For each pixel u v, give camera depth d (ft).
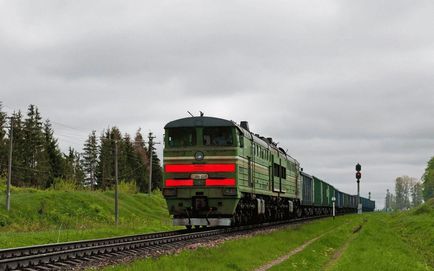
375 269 62.03
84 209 191.31
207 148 95.35
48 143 350.02
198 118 96.63
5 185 216.54
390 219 256.73
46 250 63.26
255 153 111.45
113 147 386.93
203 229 111.04
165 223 178.50
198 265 54.75
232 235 92.43
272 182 129.70
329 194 255.29
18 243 83.66
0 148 311.47
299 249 86.89
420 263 77.66
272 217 139.23
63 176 348.18
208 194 94.53
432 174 515.09
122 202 232.53
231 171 94.43
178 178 95.91
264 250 75.92
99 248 63.52
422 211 224.74
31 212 169.99
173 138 97.14
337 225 158.81
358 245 90.43
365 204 389.39
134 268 50.70
